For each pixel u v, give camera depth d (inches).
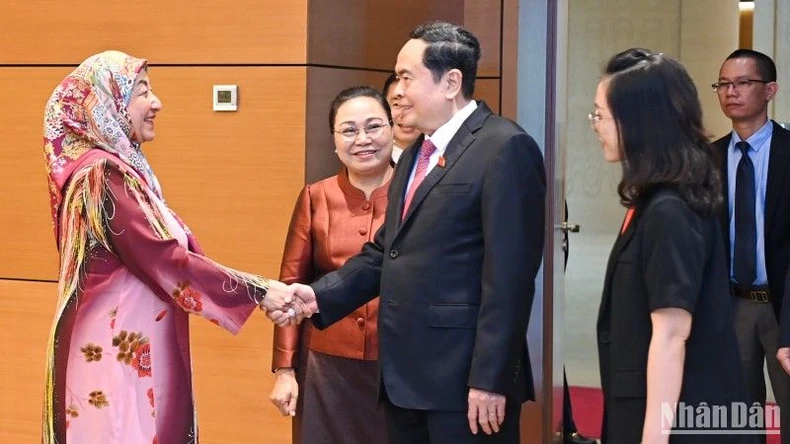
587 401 252.2
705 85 287.4
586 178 298.5
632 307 99.7
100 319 115.5
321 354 137.8
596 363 290.7
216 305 118.5
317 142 159.9
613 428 101.3
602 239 298.7
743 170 165.6
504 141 111.6
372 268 128.3
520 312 109.4
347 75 165.0
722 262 99.8
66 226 116.3
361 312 136.3
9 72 170.9
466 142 114.3
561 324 178.2
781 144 164.6
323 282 126.7
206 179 162.1
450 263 112.6
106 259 115.5
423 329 112.8
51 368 116.9
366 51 168.6
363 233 136.1
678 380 96.0
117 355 115.6
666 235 96.5
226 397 162.4
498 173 110.5
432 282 112.7
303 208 140.8
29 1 169.8
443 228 112.6
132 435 116.3
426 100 115.7
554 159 171.3
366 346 135.4
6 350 172.1
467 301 112.3
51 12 169.0
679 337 96.1
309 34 157.5
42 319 170.2
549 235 171.8
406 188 120.1
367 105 135.6
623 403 100.3
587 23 295.4
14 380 171.9
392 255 116.3
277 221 158.9
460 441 112.8
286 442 159.9
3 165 171.3
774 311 162.7
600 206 298.4
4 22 171.0
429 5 174.9
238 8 160.1
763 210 163.8
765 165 165.6
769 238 162.9
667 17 289.9
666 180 98.3
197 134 162.4
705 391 98.4
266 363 160.7
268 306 122.3
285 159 158.4
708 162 99.3
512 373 109.8
